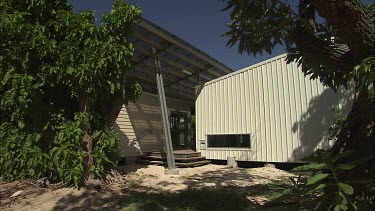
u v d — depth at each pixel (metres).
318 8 2.78
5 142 7.00
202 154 12.77
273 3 3.71
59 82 7.11
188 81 15.41
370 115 2.52
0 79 6.87
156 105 14.02
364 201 2.39
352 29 2.52
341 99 9.20
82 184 6.89
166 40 10.58
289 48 3.91
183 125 16.67
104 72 7.06
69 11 7.16
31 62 6.93
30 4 6.88
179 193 6.50
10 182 7.91
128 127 12.05
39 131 6.98
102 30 7.29
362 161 2.34
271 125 10.79
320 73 3.90
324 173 2.52
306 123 9.90
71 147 6.73
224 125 12.23
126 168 10.34
